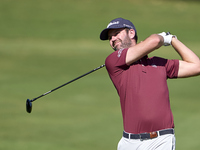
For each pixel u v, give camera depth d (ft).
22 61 318.86
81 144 143.13
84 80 266.36
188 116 181.57
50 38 400.06
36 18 457.68
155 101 46.55
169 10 509.76
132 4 520.83
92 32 426.10
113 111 196.34
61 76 277.64
